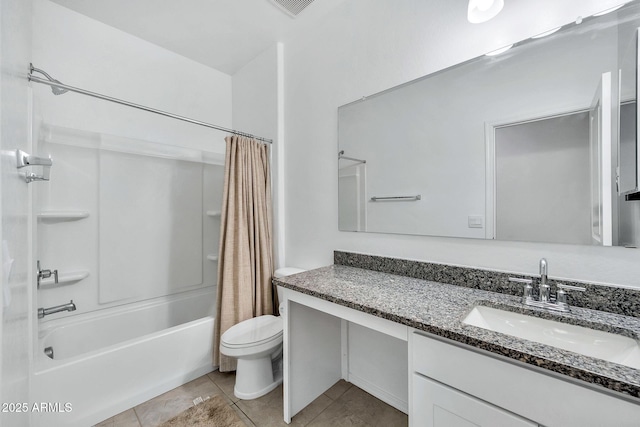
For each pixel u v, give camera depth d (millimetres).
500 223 1224
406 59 1527
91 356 1450
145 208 2289
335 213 1886
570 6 1062
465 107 1322
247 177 2033
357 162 1752
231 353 1553
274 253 2248
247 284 1961
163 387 1692
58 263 1886
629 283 955
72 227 1944
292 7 1886
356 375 1765
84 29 2000
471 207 1309
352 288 1286
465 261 1335
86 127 2010
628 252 958
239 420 1470
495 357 768
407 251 1543
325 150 1942
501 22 1220
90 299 2020
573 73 1050
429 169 1446
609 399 610
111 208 2115
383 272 1605
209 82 2672
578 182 1040
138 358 1604
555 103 1089
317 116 1995
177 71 2469
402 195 1551
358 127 1743
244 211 1993
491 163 1248
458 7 1343
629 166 927
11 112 739
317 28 1999
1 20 619
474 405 798
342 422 1465
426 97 1452
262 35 2188
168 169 2422
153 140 2336
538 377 697
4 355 649
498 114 1228
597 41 1003
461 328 833
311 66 2039
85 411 1414
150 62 2316
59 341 1762
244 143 2037
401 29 1547
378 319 1068
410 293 1202
